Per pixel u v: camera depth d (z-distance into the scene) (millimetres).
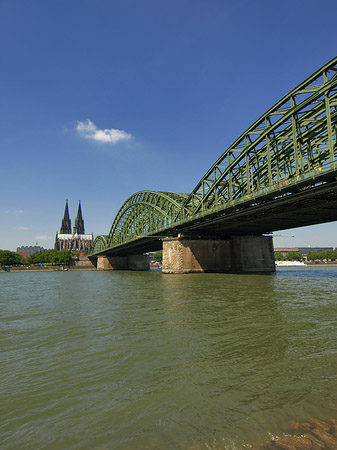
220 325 12664
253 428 5039
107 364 8344
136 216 94438
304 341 9930
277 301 18891
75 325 13602
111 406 5965
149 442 4742
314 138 34594
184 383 6922
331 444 4543
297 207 39062
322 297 20250
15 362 8789
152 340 10617
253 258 60656
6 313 17750
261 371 7504
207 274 52938
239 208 42906
